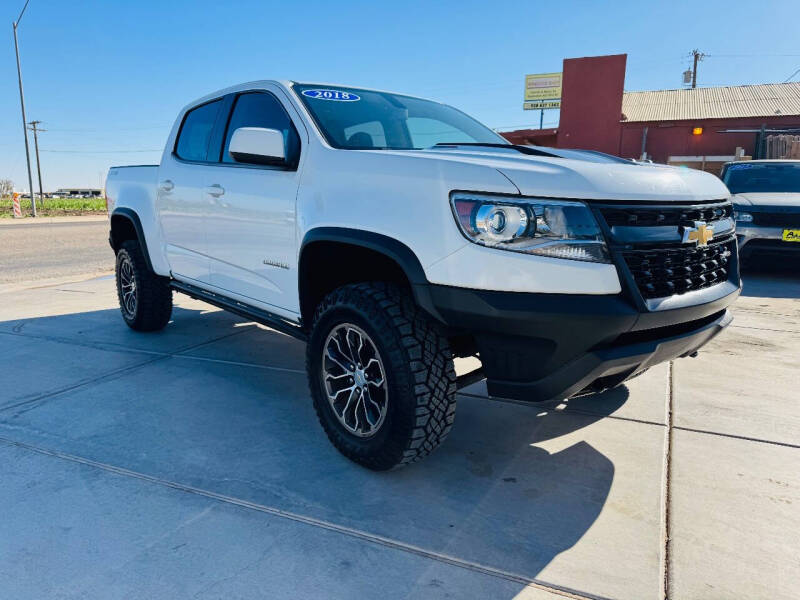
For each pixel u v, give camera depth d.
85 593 1.86
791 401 3.51
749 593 1.88
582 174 2.20
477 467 2.72
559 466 2.73
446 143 3.13
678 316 2.32
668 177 2.45
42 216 37.41
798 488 2.53
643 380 3.90
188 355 4.46
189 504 2.38
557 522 2.28
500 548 2.11
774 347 4.64
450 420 2.47
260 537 2.16
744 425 3.17
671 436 3.04
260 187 3.22
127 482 2.56
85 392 3.66
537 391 2.25
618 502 2.42
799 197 7.57
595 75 24.08
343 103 3.30
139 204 4.63
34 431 3.08
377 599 1.85
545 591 1.89
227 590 1.88
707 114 23.75
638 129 24.00
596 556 2.06
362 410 2.65
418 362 2.36
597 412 3.37
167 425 3.16
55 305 6.45
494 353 2.28
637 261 2.24
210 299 3.97
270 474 2.64
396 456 2.48
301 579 1.94
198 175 3.86
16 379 3.90
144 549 2.09
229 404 3.47
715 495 2.47
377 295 2.47
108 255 12.12
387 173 2.50
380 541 2.15
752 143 23.03
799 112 22.56
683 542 2.15
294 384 3.83
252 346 4.74
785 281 7.67
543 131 25.20
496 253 2.16
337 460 2.78
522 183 2.17
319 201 2.77
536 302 2.12
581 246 2.13
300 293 2.93
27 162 34.25
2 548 2.09
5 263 10.67
